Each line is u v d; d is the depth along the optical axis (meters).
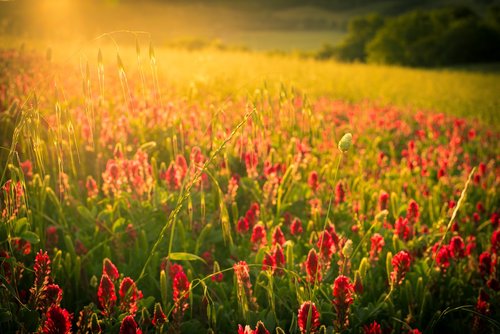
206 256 2.76
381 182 4.99
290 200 3.80
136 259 2.77
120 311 2.21
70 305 2.53
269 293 2.32
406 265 2.44
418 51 66.00
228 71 12.19
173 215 2.13
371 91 17.83
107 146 4.07
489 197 4.76
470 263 3.16
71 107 5.38
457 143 6.12
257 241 2.78
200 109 5.21
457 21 69.06
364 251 3.10
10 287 2.04
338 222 3.58
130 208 3.12
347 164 5.37
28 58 7.86
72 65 8.00
